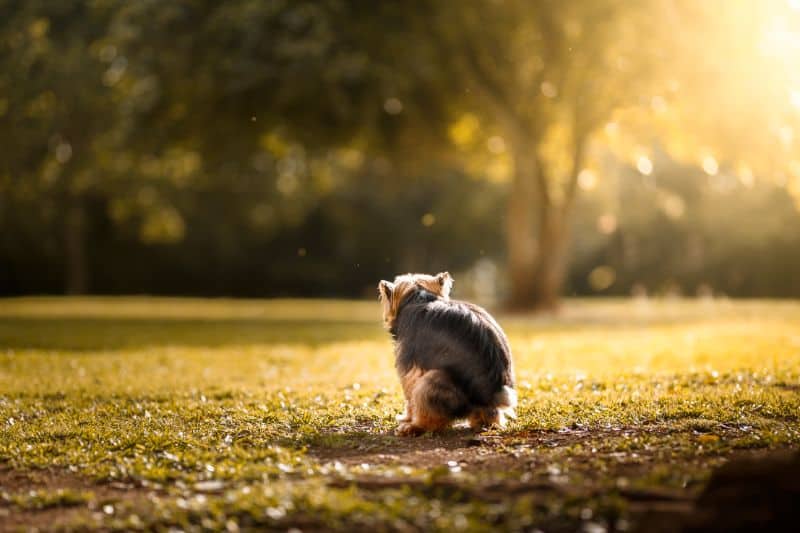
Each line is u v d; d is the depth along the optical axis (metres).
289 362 14.44
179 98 25.94
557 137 31.61
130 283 55.81
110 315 29.77
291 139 29.39
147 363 14.30
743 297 43.78
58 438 8.02
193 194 48.91
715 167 27.38
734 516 4.71
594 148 33.31
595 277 52.03
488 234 57.09
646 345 16.12
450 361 7.50
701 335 17.88
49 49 27.30
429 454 6.98
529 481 5.70
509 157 33.06
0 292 51.88
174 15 23.56
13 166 30.59
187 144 28.53
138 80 25.53
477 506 5.28
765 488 4.83
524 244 29.78
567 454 6.68
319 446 7.54
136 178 37.28
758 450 6.67
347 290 61.38
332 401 9.83
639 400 9.27
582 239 49.91
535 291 29.84
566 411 8.73
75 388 11.15
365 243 58.97
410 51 24.86
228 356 15.41
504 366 7.62
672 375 11.42
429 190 56.72
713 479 5.09
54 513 5.77
